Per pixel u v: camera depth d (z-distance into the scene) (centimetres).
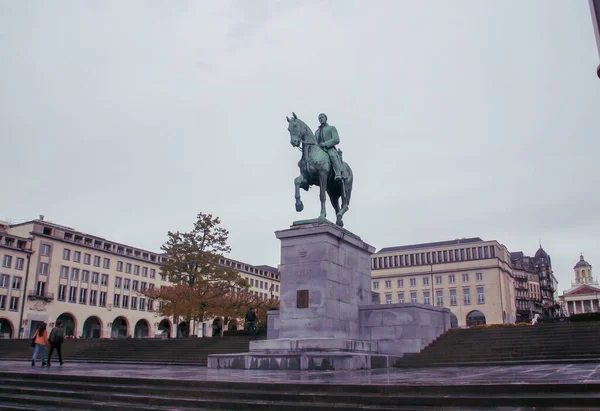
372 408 707
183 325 4081
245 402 785
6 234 5966
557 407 661
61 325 1820
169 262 4031
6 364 2011
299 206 1633
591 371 1091
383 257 9350
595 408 637
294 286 1556
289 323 1537
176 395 881
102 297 7000
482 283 8356
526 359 1572
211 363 1497
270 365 1377
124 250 7500
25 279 6069
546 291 12031
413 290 8844
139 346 2750
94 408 841
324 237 1549
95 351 2752
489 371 1189
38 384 1050
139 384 967
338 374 1130
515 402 684
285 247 1598
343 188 1722
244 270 9000
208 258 3947
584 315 2975
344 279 1628
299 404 757
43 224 6419
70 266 6625
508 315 8475
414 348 1675
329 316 1513
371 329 1717
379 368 1452
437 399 716
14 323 5878
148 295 4194
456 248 8838
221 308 3838
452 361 1595
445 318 2061
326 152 1688
